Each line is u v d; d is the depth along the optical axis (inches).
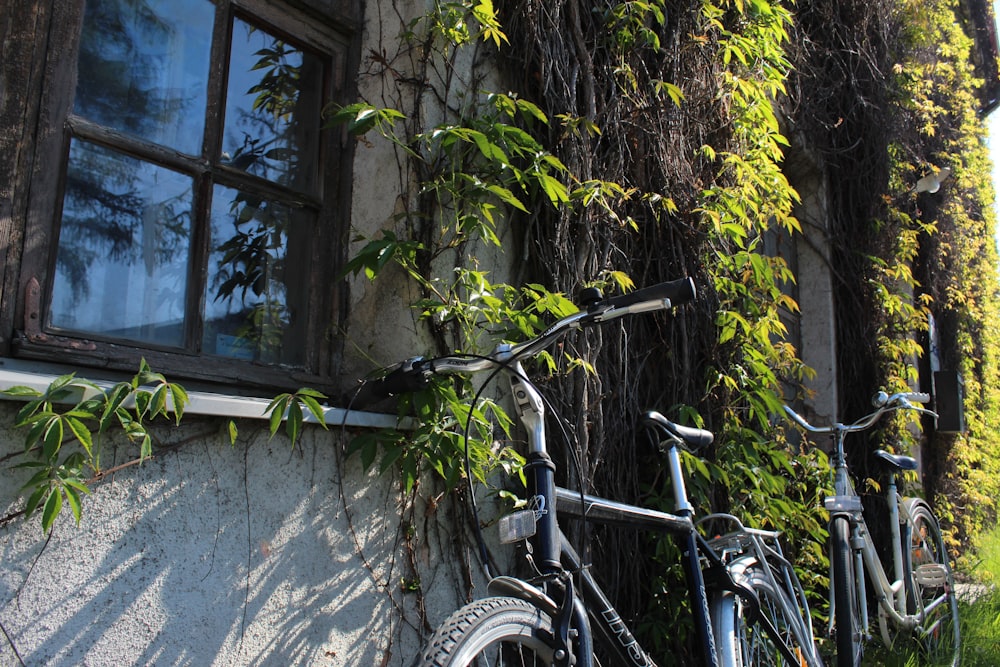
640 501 120.3
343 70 103.7
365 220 100.5
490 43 110.1
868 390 215.5
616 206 120.1
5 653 60.0
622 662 77.3
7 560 60.7
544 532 67.9
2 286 69.2
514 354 70.7
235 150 91.5
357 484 87.0
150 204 82.4
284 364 93.7
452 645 59.2
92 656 64.6
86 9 78.7
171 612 69.8
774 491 141.7
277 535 78.9
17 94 71.7
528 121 104.7
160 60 84.7
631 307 67.1
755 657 106.8
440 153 101.3
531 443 71.8
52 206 73.3
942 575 160.4
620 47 123.8
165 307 82.8
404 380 75.3
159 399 63.7
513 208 110.2
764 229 160.1
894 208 231.3
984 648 168.6
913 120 250.1
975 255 293.1
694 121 138.7
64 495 60.9
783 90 163.6
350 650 83.6
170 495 70.9
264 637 76.5
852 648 119.4
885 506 204.8
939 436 270.2
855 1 228.4
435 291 93.0
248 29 94.3
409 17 102.9
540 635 66.1
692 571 93.7
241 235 91.1
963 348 283.0
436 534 94.1
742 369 137.9
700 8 141.2
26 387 60.1
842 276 216.5
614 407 118.3
